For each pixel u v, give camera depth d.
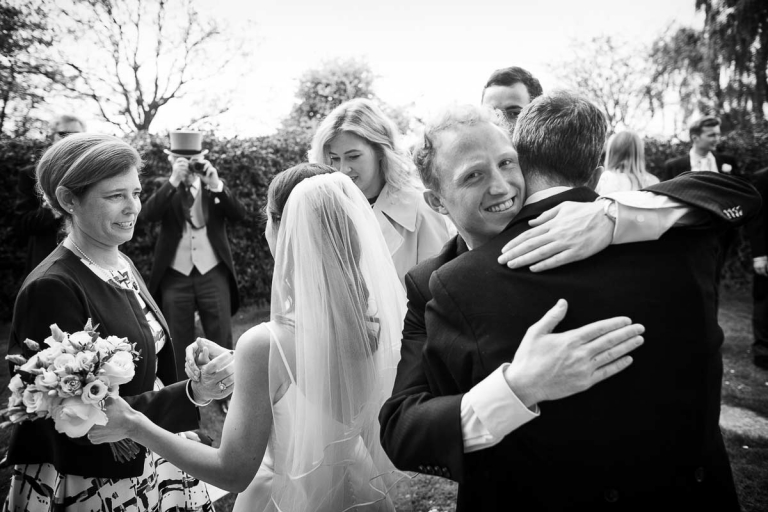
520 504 1.13
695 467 1.08
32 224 3.98
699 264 1.11
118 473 1.72
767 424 3.71
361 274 1.54
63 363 1.41
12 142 6.44
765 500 2.80
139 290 2.07
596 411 1.05
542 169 1.28
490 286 1.14
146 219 4.23
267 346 1.42
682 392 1.06
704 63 10.55
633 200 1.12
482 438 1.08
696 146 5.49
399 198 2.69
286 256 1.49
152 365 1.93
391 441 1.21
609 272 1.08
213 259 4.36
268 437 1.44
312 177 1.54
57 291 1.70
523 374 1.03
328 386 1.43
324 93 10.19
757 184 4.75
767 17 9.83
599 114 1.29
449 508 2.79
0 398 4.11
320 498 1.43
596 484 1.06
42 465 1.78
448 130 1.30
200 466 1.46
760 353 4.80
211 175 4.25
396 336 1.63
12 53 10.09
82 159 1.78
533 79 2.90
